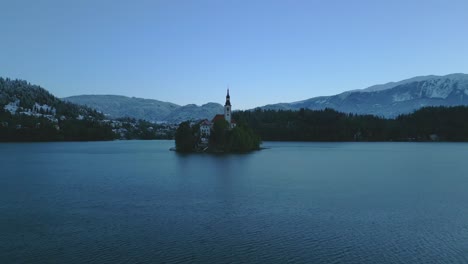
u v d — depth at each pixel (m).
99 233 77.19
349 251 68.19
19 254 66.00
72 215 91.00
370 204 104.00
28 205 101.31
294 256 65.88
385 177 157.00
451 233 78.31
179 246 70.12
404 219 88.50
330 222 85.69
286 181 144.75
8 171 174.50
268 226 82.62
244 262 63.19
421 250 68.81
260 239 74.12
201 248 69.19
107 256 65.31
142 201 106.88
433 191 123.69
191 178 152.00
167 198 111.25
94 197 112.38
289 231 79.12
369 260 64.31
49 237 74.69
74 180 145.75
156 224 83.75
